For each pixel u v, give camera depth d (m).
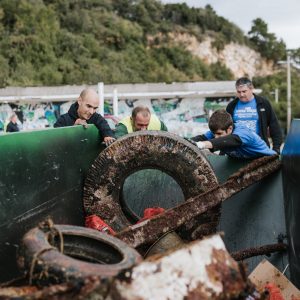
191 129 30.92
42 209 3.75
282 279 4.02
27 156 3.56
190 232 4.32
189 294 2.19
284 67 96.75
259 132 6.22
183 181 4.48
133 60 67.50
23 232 3.47
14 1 58.75
